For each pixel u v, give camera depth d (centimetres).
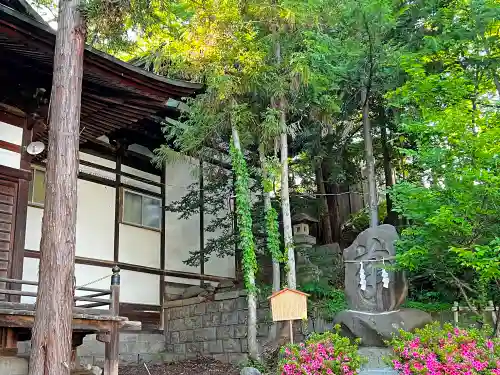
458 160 664
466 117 686
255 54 851
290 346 631
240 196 878
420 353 538
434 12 990
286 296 694
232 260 1398
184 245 1269
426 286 970
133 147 1190
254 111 945
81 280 1014
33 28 582
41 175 977
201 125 921
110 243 1090
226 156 1123
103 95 722
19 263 699
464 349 533
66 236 457
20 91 733
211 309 1075
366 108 1025
